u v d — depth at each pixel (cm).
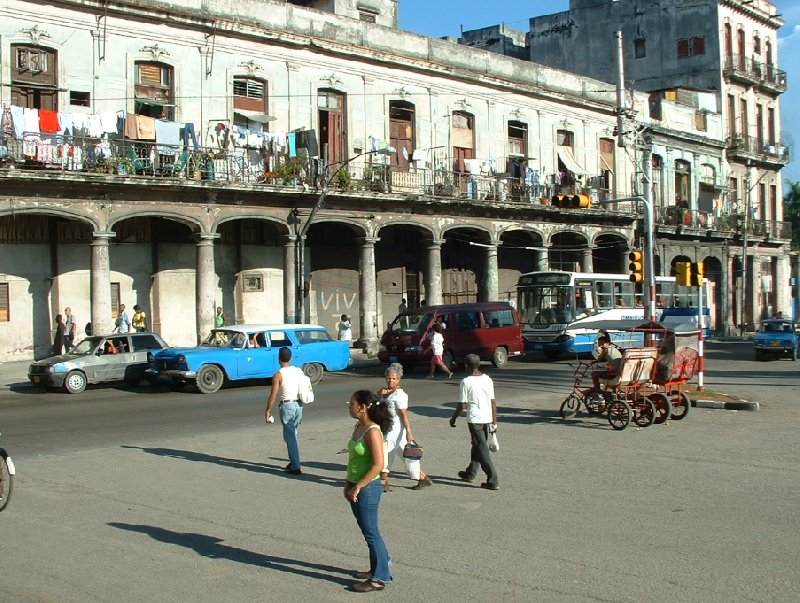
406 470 1142
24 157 2620
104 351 2428
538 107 4400
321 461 1320
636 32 5825
